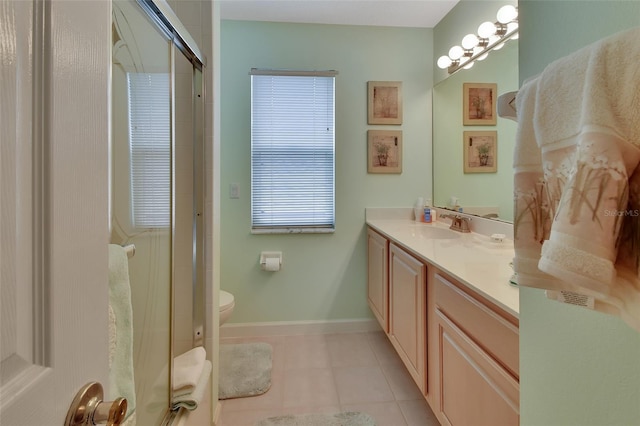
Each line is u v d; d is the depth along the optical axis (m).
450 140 2.08
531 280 0.48
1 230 0.26
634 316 0.35
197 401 1.06
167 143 1.11
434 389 1.24
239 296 2.22
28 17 0.29
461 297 1.02
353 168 2.27
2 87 0.26
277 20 2.15
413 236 1.68
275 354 1.97
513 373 0.78
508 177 1.59
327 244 2.27
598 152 0.36
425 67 2.28
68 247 0.33
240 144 2.18
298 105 2.22
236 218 2.20
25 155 0.28
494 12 1.66
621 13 0.41
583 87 0.38
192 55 1.23
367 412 1.45
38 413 0.29
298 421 1.39
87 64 0.37
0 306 0.26
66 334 0.33
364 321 2.30
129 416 0.65
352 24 2.22
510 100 0.56
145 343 0.98
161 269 1.07
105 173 0.40
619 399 0.44
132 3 0.91
